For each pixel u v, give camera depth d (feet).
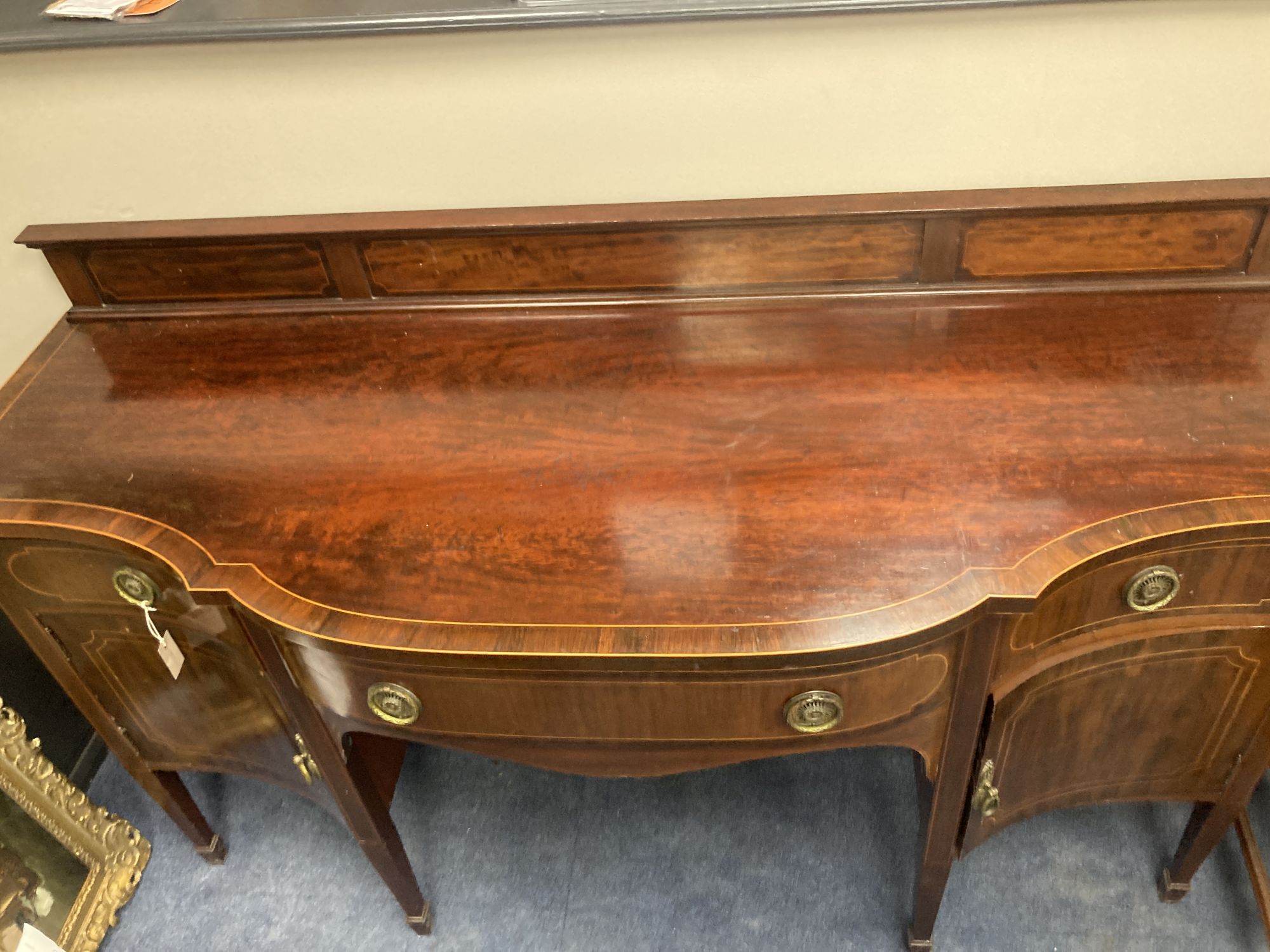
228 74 3.78
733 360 3.83
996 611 2.93
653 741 3.39
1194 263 3.88
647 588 3.01
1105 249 3.87
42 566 3.73
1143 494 3.14
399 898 4.70
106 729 4.50
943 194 3.84
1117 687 3.70
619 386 3.75
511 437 3.56
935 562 3.00
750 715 3.24
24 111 3.92
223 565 3.20
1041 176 3.90
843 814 5.23
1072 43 3.53
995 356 3.72
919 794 4.28
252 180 4.10
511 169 4.01
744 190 4.00
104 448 3.69
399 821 5.37
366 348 4.07
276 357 4.06
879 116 3.77
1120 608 3.35
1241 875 4.84
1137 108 3.69
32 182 4.13
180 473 3.56
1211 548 3.17
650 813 5.32
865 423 3.48
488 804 5.42
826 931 4.79
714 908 4.92
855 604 2.91
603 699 3.21
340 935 4.97
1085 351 3.70
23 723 4.72
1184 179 3.87
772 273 4.01
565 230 3.90
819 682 3.11
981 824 4.12
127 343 4.22
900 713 3.33
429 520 3.28
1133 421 3.38
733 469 3.35
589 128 3.86
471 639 2.93
